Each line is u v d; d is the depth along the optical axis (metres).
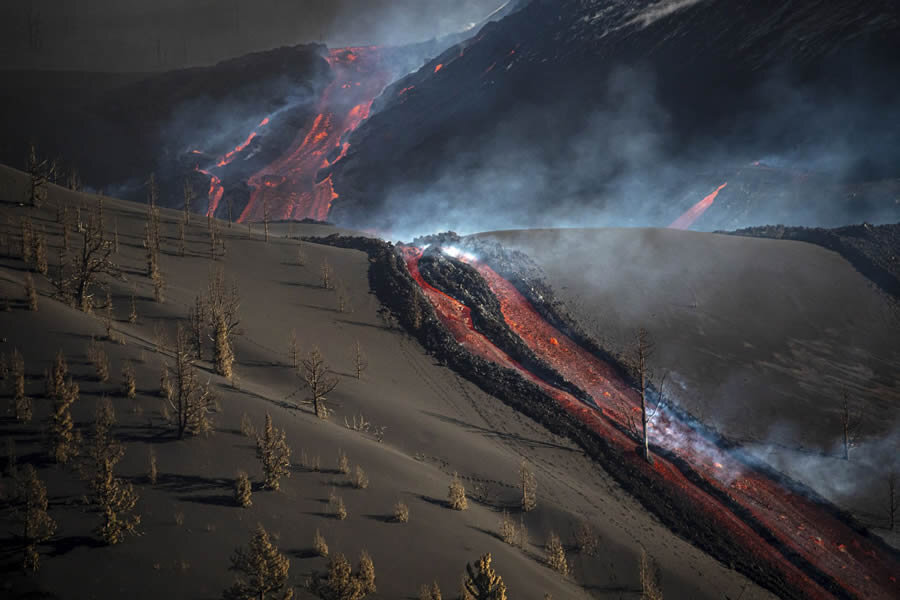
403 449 39.56
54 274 45.09
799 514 44.59
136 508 22.97
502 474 39.69
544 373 59.22
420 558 25.17
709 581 34.69
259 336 50.69
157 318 45.56
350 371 50.91
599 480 44.50
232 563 21.36
